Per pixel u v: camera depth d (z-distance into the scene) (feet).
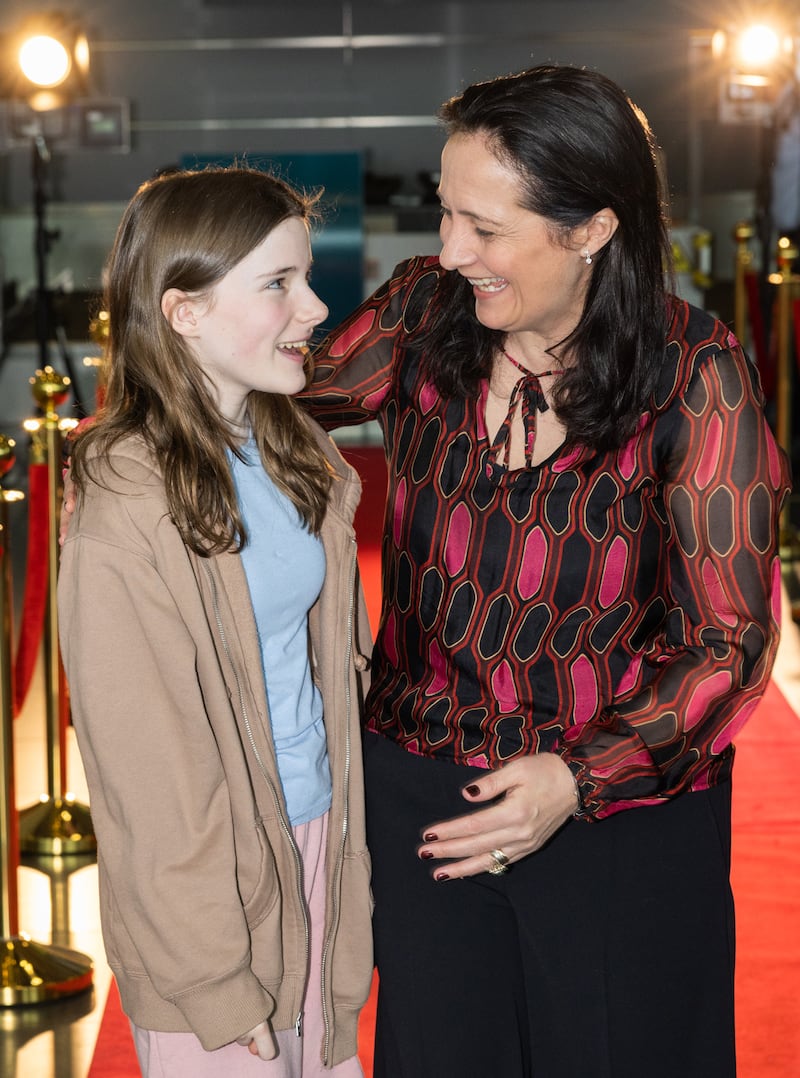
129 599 5.07
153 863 5.10
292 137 35.81
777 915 10.52
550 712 5.62
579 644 5.56
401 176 35.86
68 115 25.54
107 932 5.45
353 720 5.83
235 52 35.37
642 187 5.18
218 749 5.26
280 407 5.71
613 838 5.63
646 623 5.58
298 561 5.64
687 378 5.34
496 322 5.33
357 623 6.16
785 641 18.03
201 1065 5.37
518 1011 6.02
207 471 5.24
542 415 5.50
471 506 5.60
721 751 5.52
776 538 5.47
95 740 5.09
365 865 5.90
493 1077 5.98
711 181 34.71
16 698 12.09
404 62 35.53
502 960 5.92
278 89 35.63
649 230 5.27
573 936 5.68
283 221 5.30
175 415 5.26
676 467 5.40
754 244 29.71
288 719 5.66
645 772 5.34
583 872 5.65
